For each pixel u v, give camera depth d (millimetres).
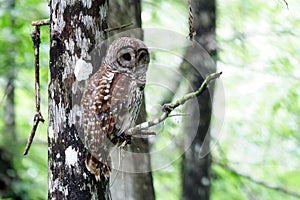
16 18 15789
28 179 18703
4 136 18641
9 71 16672
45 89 17344
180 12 17531
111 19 11727
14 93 18656
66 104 7609
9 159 18625
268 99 19375
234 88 19406
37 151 18938
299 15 18203
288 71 18453
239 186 18750
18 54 16094
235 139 19906
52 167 7672
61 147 7621
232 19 17984
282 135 19406
